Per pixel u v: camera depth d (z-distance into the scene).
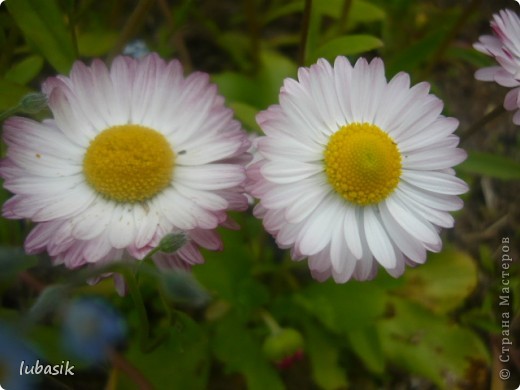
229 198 0.11
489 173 0.14
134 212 0.11
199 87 0.11
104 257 0.10
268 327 0.14
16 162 0.10
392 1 0.18
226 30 0.19
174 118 0.11
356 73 0.11
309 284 0.14
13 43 0.14
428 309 0.14
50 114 0.13
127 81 0.11
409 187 0.11
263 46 0.18
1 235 0.13
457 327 0.14
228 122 0.11
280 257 0.16
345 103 0.11
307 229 0.10
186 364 0.13
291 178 0.10
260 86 0.16
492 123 0.19
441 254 0.15
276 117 0.11
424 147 0.11
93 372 0.14
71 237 0.10
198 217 0.10
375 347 0.13
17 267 0.09
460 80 0.19
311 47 0.15
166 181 0.11
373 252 0.11
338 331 0.13
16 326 0.09
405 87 0.11
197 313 0.15
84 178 0.11
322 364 0.14
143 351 0.12
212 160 0.11
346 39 0.13
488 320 0.15
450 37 0.16
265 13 0.19
